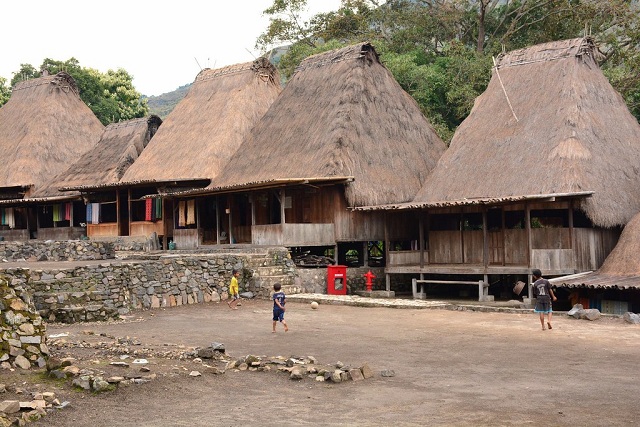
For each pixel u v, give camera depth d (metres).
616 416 9.51
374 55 35.28
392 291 28.94
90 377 10.71
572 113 28.12
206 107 40.75
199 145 37.88
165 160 38.56
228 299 25.03
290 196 31.86
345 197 30.03
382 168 31.67
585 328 17.64
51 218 45.06
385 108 34.06
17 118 49.91
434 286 31.53
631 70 42.44
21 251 33.38
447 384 11.66
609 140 28.64
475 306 21.81
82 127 50.25
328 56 35.97
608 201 25.88
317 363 13.44
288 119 34.81
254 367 12.66
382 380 12.02
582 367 12.85
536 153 27.70
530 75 31.58
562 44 31.58
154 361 12.47
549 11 47.09
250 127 38.69
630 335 16.44
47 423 9.08
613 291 23.11
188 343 15.81
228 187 30.09
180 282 23.73
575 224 28.52
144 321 19.80
